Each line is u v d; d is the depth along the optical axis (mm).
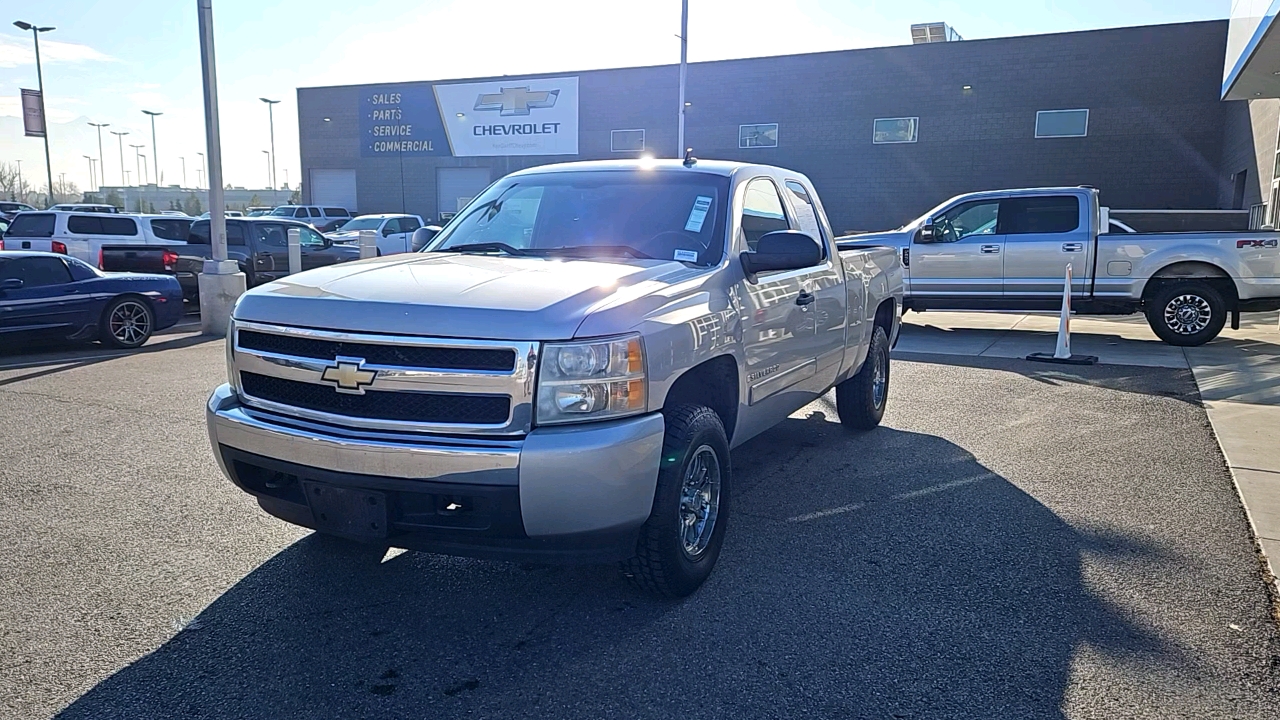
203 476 5594
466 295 3453
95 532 4633
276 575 4125
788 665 3330
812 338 5215
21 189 77125
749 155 32312
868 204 30812
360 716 2984
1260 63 13141
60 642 3461
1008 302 12688
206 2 11992
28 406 7562
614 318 3408
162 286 11594
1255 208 21109
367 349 3369
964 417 7406
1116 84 27250
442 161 38031
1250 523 4824
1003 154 28859
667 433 3670
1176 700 3100
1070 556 4379
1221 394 8312
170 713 2984
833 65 30609
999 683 3205
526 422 3250
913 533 4699
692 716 2998
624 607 3811
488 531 3314
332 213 35062
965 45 28781
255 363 3648
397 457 3264
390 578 4102
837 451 6320
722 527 4086
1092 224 12172
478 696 3115
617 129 34594
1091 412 7582
